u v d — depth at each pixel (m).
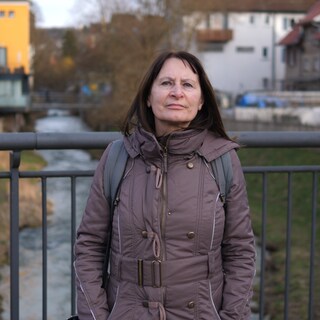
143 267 2.28
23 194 18.20
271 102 38.56
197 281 2.30
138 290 2.30
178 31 41.81
